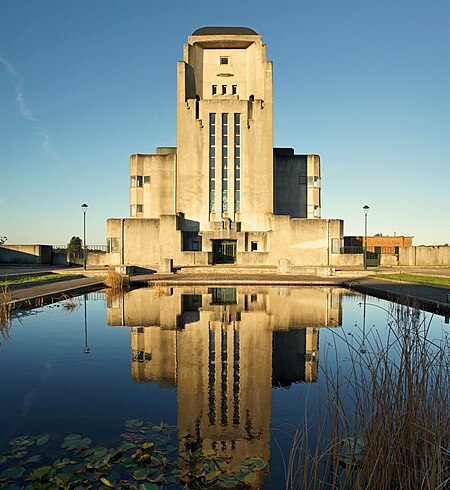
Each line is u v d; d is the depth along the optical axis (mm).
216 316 14312
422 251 45719
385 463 3975
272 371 8211
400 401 4359
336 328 12195
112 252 42188
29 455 4859
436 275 29656
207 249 42906
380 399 4410
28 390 7133
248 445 5215
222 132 44531
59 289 20109
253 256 41562
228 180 44438
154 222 41969
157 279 27969
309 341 10609
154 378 7793
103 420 5891
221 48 47188
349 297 19625
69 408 6336
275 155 48312
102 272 31125
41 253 43281
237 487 4301
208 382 7566
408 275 29781
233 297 19703
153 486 4234
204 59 47312
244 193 44531
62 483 4242
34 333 11602
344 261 42219
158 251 41844
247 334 11422
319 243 41969
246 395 6910
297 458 4895
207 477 4477
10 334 11484
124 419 5934
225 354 9422
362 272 32625
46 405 6461
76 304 17250
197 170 44312
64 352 9586
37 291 19047
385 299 18578
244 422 5852
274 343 10414
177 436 5406
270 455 4973
